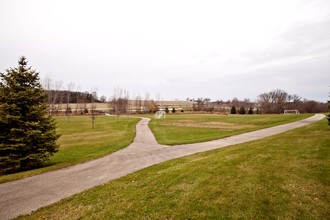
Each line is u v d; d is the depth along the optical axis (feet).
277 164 34.01
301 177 28.48
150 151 56.80
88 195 28.12
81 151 62.90
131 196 26.61
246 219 20.15
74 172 39.96
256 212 21.15
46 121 49.16
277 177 28.84
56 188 31.99
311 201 22.61
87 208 24.47
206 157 43.19
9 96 45.34
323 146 44.52
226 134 82.74
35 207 25.89
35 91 48.67
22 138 44.09
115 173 38.01
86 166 43.93
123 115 263.90
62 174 38.96
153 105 312.29
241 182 27.86
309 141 50.70
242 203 22.88
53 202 27.07
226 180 28.81
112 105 288.92
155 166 40.01
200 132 97.14
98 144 72.79
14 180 36.29
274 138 59.11
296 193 24.39
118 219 21.68
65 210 24.40
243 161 36.78
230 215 20.88
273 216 20.40
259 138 68.13
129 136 87.76
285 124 108.27
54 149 49.34
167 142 70.33
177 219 20.84
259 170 31.76
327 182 26.66
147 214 22.13
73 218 22.48
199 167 35.29
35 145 46.75
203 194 25.29
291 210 21.22
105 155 53.67
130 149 60.70
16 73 46.73
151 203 24.32
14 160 43.57
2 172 45.75
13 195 29.78
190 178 30.66
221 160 38.58
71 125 144.66
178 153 52.34
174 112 283.79
